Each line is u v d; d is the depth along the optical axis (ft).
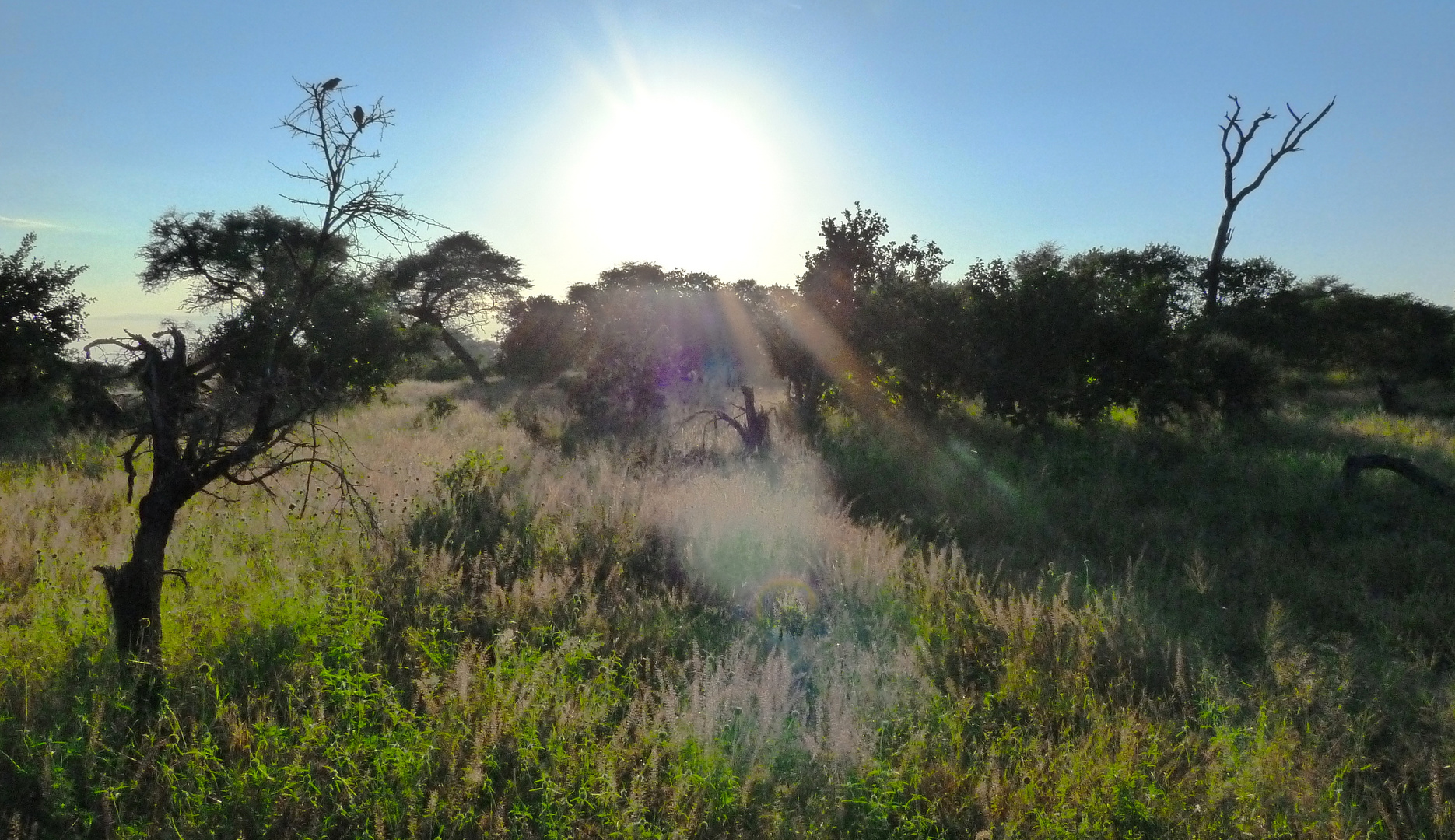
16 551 22.95
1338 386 92.68
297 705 15.17
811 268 60.03
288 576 20.77
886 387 54.08
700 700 15.06
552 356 128.88
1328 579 24.86
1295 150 87.76
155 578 16.30
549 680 16.26
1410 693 17.65
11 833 11.53
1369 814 13.51
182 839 11.65
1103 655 18.98
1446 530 29.04
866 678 16.93
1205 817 12.73
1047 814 12.84
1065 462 41.32
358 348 69.97
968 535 29.94
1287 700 16.65
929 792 13.48
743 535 26.61
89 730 13.53
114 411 18.43
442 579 21.33
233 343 17.89
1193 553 27.27
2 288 64.08
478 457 34.47
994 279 49.70
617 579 23.17
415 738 13.61
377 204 16.60
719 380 79.30
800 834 12.31
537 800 13.00
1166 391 47.42
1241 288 99.30
